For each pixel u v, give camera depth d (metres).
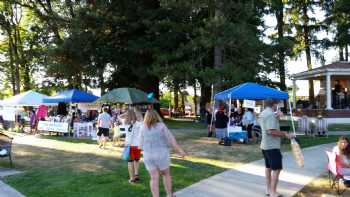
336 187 9.67
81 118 26.45
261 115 8.60
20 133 25.83
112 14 31.84
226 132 18.77
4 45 55.09
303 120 23.58
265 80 29.62
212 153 15.67
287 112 38.06
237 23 25.33
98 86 35.88
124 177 11.16
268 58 26.73
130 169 10.48
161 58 27.78
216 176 11.15
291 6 45.16
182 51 27.08
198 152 15.93
